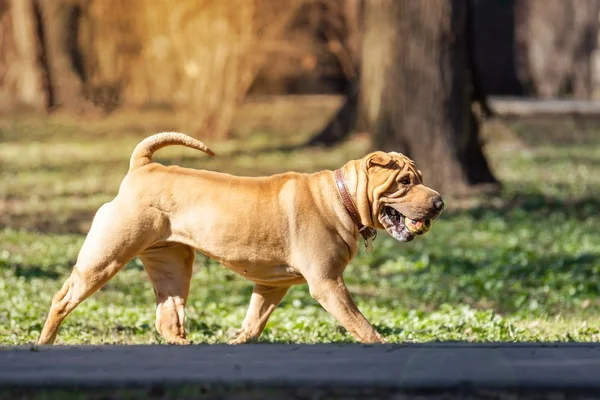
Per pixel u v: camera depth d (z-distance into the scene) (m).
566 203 22.33
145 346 7.59
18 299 12.37
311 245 8.46
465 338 9.80
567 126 40.75
